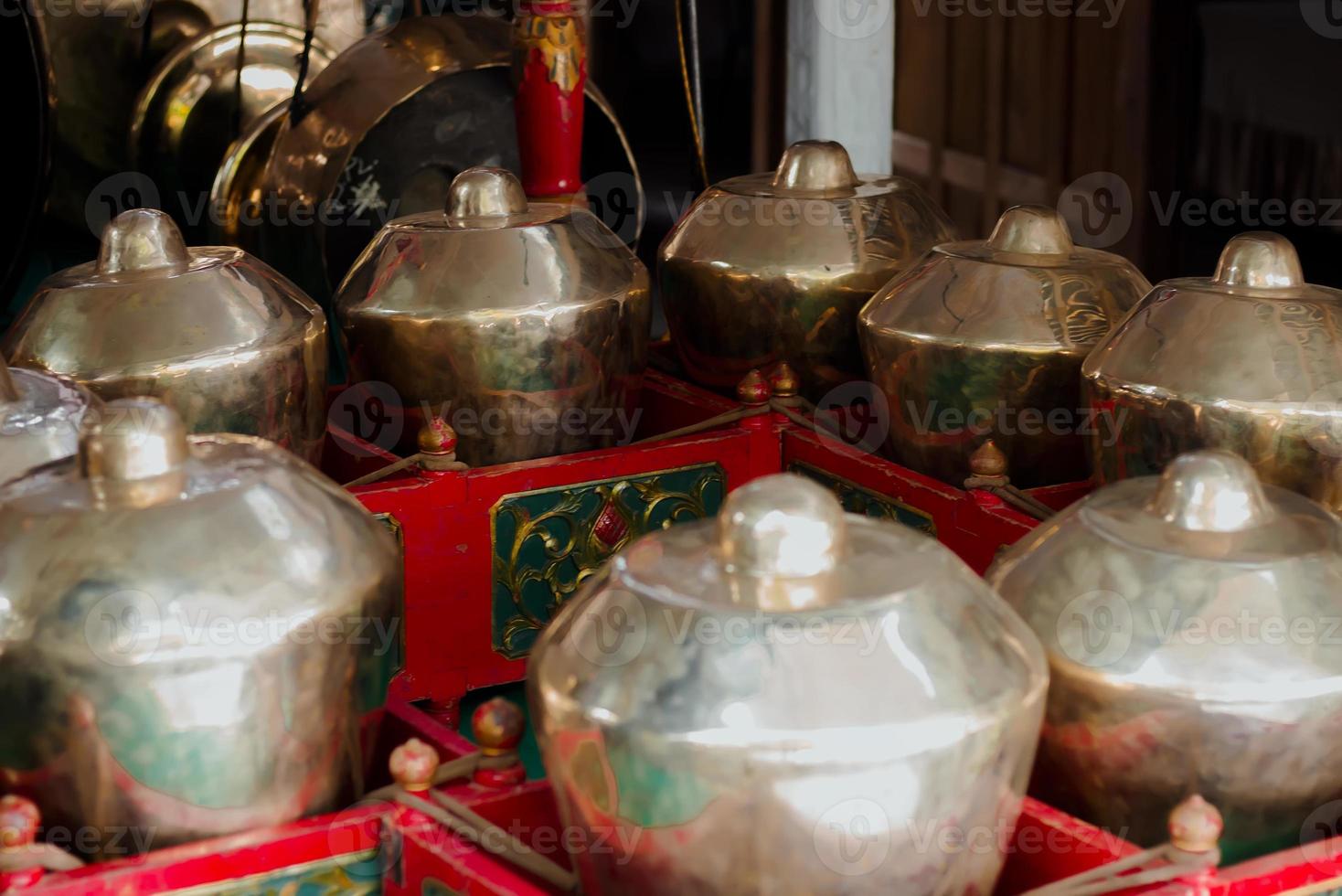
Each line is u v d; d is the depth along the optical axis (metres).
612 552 1.65
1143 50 3.18
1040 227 1.59
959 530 1.48
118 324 1.44
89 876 0.92
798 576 0.87
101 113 3.20
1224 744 0.95
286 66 3.12
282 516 1.00
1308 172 3.06
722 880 0.84
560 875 0.94
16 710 0.94
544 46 1.83
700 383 1.88
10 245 2.69
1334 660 0.95
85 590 0.93
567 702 0.87
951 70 3.83
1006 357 1.50
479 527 1.56
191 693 0.93
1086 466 1.55
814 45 2.36
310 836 0.97
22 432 1.18
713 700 0.83
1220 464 1.02
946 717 0.83
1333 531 1.02
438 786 1.02
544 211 1.69
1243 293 1.33
